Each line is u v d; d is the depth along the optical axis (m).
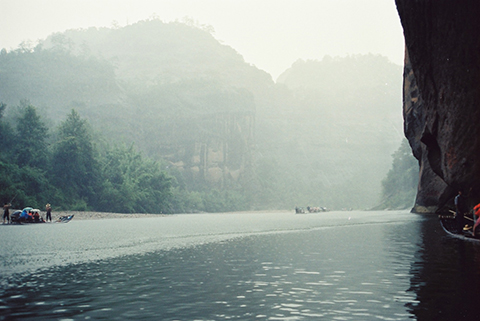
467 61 21.00
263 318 6.95
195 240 24.11
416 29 23.22
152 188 122.62
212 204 184.38
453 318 6.66
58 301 8.43
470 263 12.34
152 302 8.26
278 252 17.00
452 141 25.45
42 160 93.06
